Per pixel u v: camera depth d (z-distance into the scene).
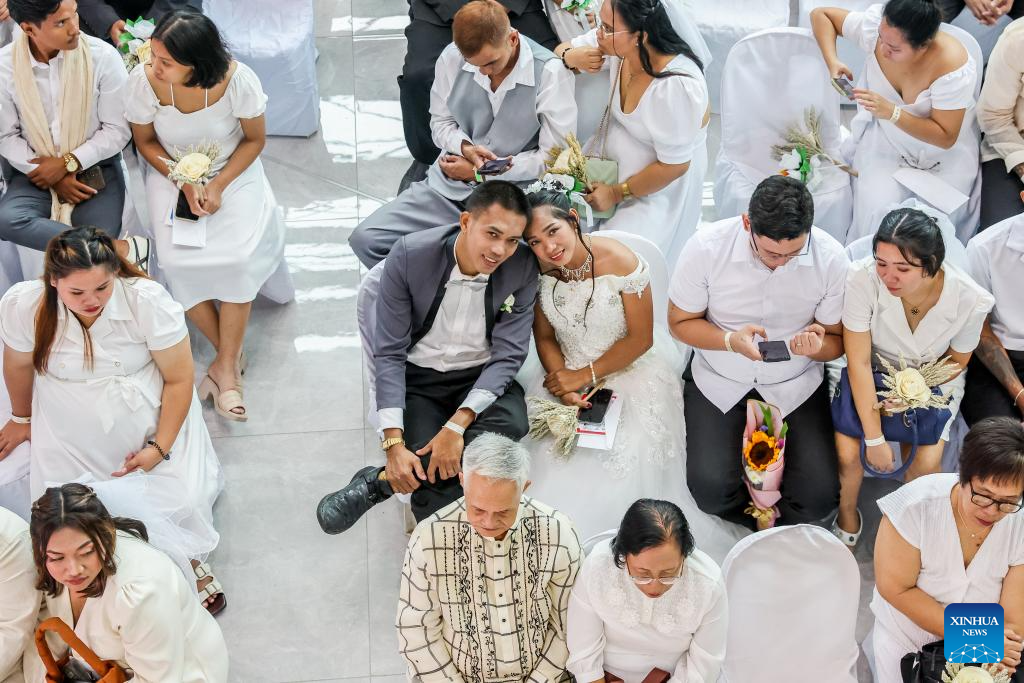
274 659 3.46
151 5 4.80
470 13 3.68
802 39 4.00
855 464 3.42
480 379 3.35
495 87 3.98
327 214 4.83
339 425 4.10
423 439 3.38
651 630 2.78
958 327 3.30
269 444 4.04
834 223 4.19
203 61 3.70
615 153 3.99
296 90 4.93
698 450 3.48
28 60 3.87
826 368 3.60
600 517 3.32
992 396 3.53
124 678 2.93
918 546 2.88
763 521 3.47
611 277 3.32
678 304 3.44
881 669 3.06
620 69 3.86
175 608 2.88
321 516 3.38
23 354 3.31
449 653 2.94
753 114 4.13
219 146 3.98
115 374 3.33
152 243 4.20
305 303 4.50
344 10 5.73
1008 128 4.07
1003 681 2.80
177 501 3.41
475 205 3.04
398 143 5.14
